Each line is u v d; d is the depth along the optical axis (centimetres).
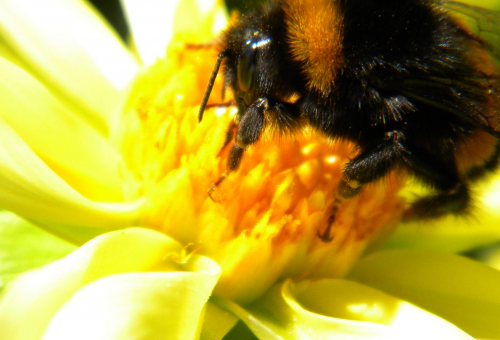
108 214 9
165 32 10
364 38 9
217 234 9
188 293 8
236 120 9
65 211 9
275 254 9
